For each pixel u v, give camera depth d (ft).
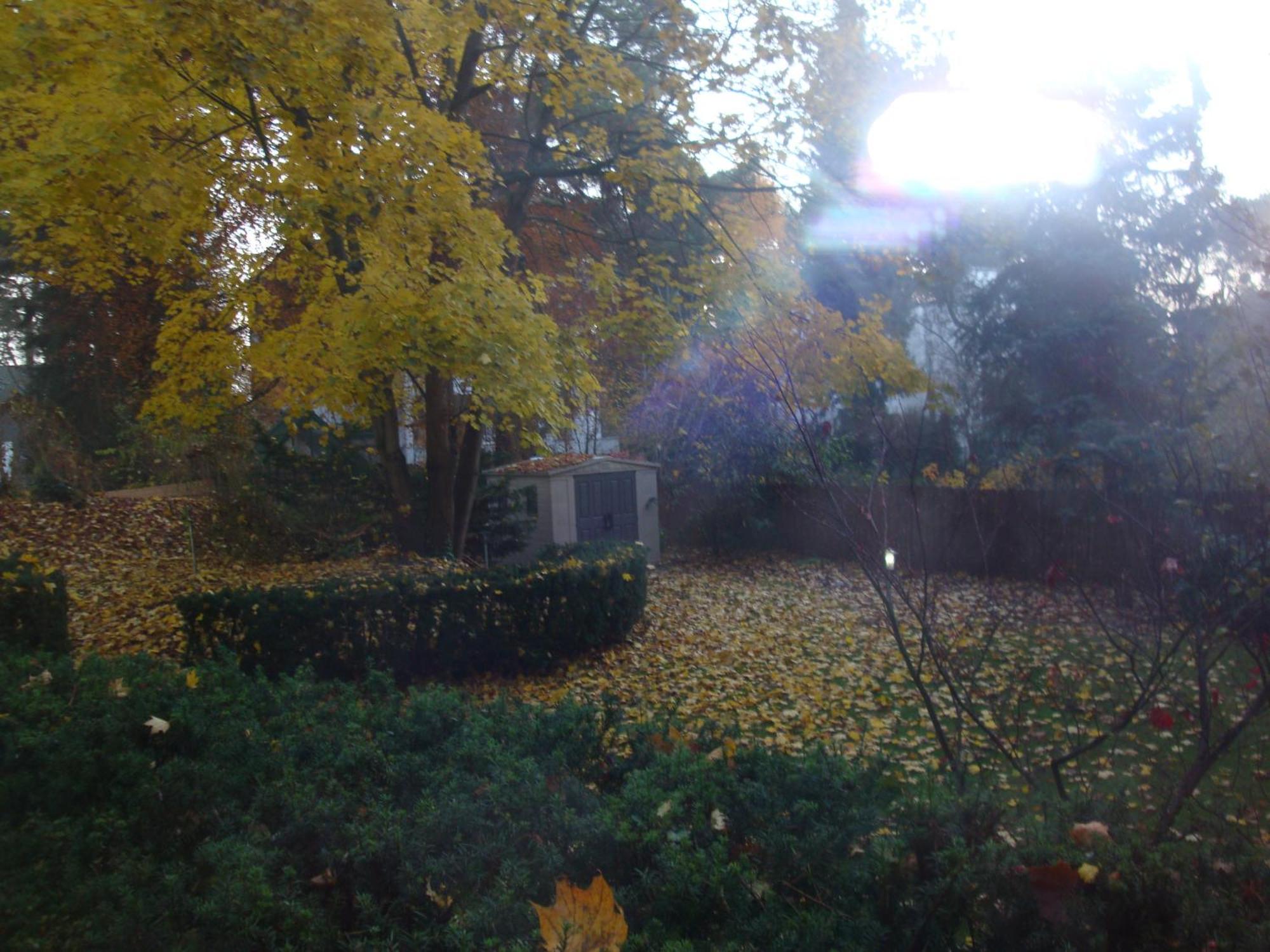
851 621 38.22
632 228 38.24
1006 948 7.56
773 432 58.18
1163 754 19.06
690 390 59.47
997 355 55.42
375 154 26.45
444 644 28.27
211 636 25.66
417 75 31.35
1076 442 46.50
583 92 31.09
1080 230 53.01
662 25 34.83
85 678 13.34
